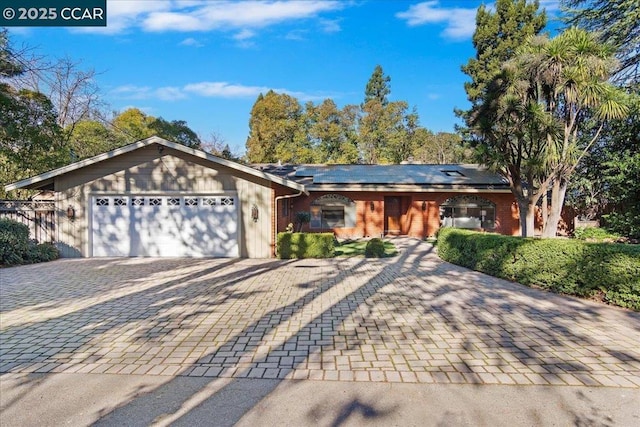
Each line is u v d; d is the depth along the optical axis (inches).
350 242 615.5
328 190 663.1
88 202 438.6
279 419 108.3
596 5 521.7
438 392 123.2
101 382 131.7
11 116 567.5
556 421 106.8
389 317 208.2
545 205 515.5
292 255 434.3
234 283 299.1
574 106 418.6
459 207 696.4
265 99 1485.0
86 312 218.4
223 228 443.5
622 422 106.3
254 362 147.9
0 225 378.3
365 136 1529.3
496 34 914.1
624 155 491.8
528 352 157.2
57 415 111.0
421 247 546.3
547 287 273.3
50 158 643.5
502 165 476.4
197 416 110.0
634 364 145.3
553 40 406.6
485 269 342.3
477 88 929.5
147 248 445.1
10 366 145.3
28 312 219.0
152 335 179.5
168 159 439.2
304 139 1496.1
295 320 203.2
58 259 423.2
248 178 439.8
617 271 225.6
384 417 109.0
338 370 140.2
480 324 195.0
